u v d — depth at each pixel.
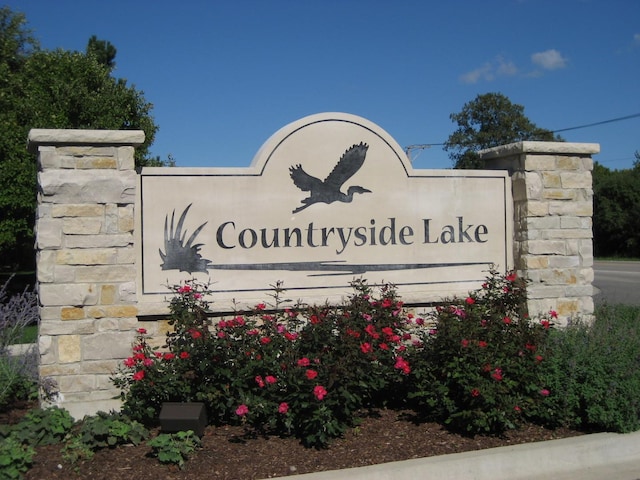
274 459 5.02
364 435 5.55
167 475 4.73
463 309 6.12
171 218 6.50
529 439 5.56
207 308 6.04
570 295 7.55
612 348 5.98
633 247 45.53
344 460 5.03
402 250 7.22
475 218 7.48
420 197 7.29
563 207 7.54
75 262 6.05
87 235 6.08
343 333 5.60
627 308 10.18
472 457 5.04
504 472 5.10
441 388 5.59
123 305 6.16
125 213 6.18
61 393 6.01
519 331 5.95
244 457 5.05
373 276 7.11
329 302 6.82
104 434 5.18
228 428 5.65
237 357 5.46
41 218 5.97
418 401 6.20
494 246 7.54
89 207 6.09
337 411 5.49
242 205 6.70
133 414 5.50
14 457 4.57
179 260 6.51
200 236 6.58
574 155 7.59
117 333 6.14
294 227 6.85
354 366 5.42
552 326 6.32
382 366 5.84
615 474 5.20
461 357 5.62
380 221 7.14
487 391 5.40
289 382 5.30
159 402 5.57
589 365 5.75
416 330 7.07
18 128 13.62
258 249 6.74
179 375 5.46
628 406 5.55
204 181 6.60
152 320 6.34
